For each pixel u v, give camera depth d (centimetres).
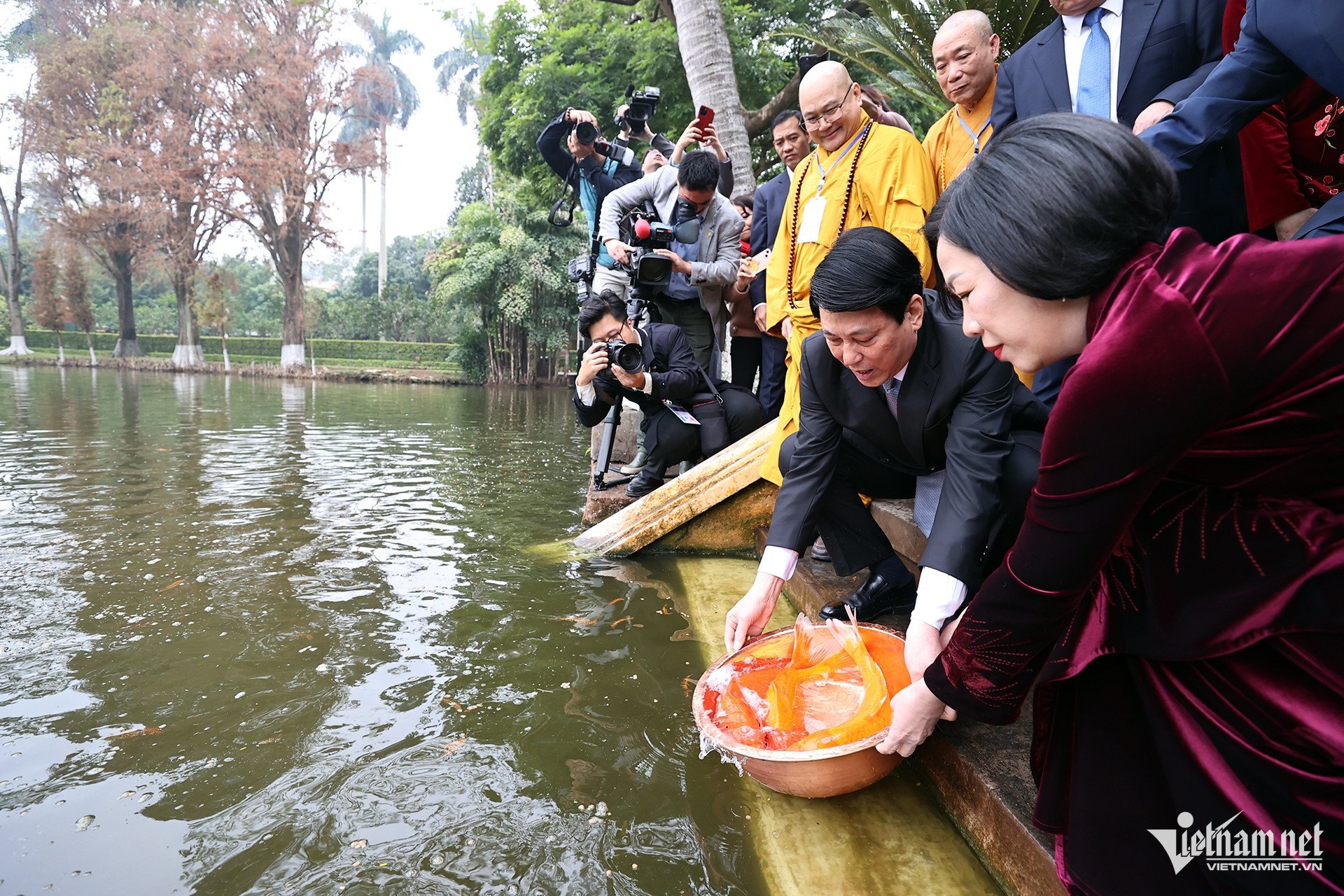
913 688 146
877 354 174
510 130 1312
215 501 496
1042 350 103
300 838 157
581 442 871
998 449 180
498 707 214
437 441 862
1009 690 117
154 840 156
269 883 143
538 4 1442
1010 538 198
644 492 435
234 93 2912
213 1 3106
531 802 170
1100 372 91
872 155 299
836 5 1177
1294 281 84
